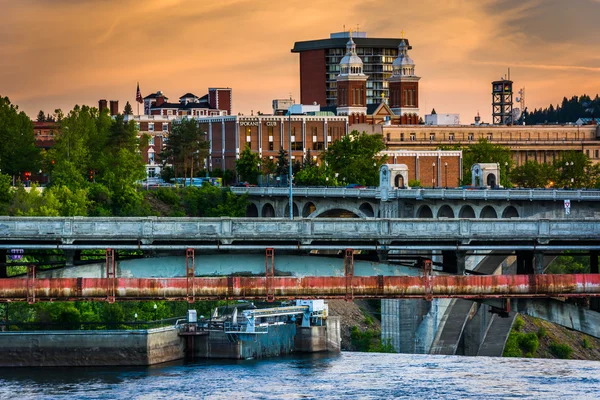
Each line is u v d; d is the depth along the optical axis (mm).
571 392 158375
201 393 160250
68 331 187500
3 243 171875
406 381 170500
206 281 161375
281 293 161500
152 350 189250
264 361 195750
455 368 186875
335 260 171250
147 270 169125
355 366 190000
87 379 172875
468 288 162125
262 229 168875
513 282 162500
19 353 185500
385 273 170250
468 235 170625
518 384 166000
